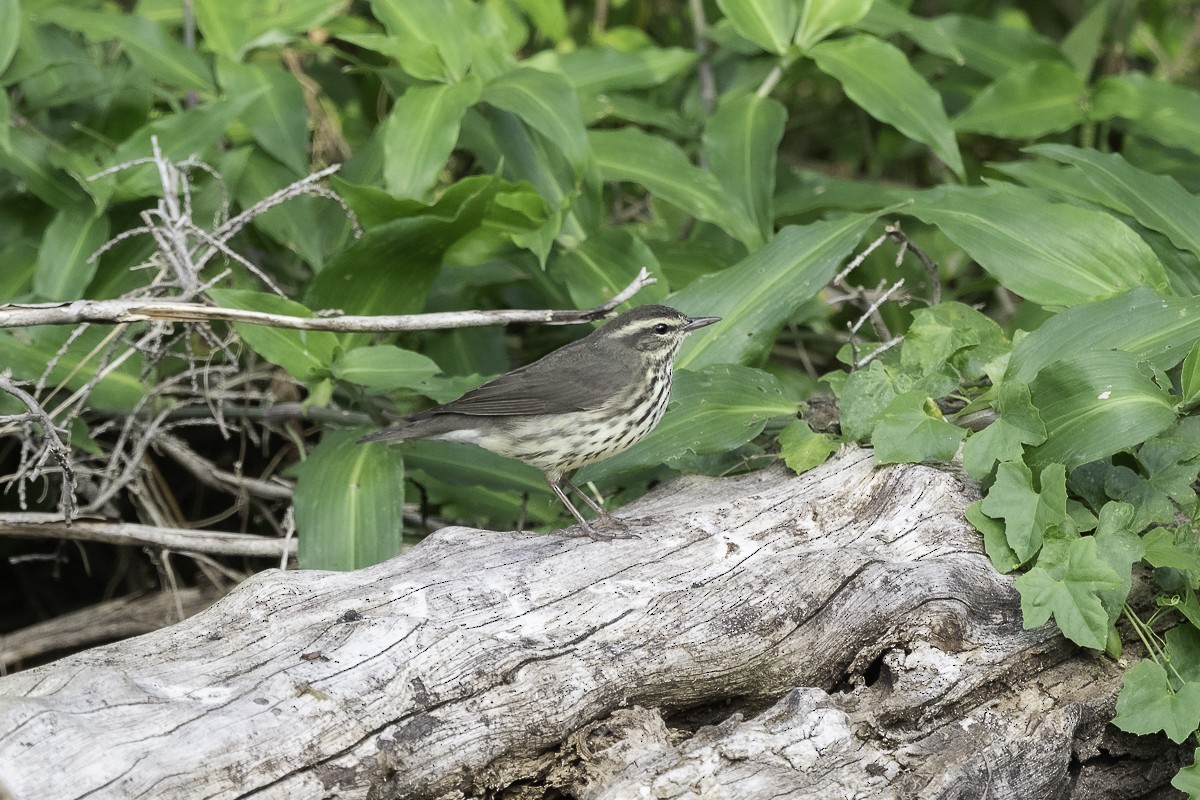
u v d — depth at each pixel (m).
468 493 11.94
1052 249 10.71
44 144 11.91
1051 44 14.49
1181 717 7.64
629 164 12.61
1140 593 8.65
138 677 6.65
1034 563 8.42
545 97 11.73
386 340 11.79
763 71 14.05
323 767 6.56
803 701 7.25
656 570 8.11
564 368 9.95
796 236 11.22
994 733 7.65
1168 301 9.32
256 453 13.79
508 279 12.72
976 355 9.85
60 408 10.22
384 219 11.41
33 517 10.62
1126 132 14.48
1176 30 17.84
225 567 13.16
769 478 9.73
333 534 10.04
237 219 10.38
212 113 11.86
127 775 6.08
